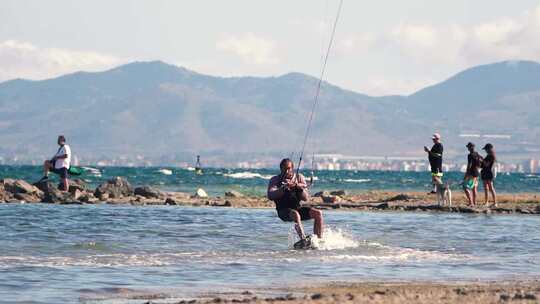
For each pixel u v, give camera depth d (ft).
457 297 108.58
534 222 253.03
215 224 224.33
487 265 151.74
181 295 115.96
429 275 137.80
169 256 157.07
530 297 108.37
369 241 188.65
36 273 132.57
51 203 307.58
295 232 188.24
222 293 117.80
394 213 282.97
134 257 154.30
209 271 139.23
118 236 188.96
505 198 358.23
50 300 111.24
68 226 209.56
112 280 128.16
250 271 139.85
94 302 110.22
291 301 106.42
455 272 141.90
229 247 173.99
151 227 211.82
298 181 181.68
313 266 146.61
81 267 140.46
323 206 307.37
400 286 124.16
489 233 214.48
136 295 115.65
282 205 181.27
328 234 187.32
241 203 323.57
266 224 226.99
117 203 317.63
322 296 109.70
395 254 166.30
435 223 241.35
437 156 306.76
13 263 142.82
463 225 236.43
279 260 153.99
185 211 276.00
